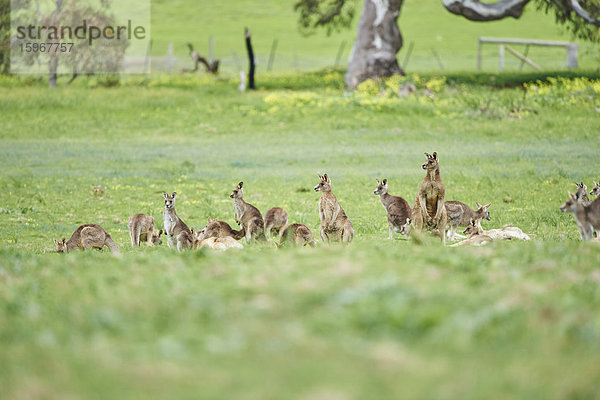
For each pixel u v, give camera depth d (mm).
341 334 12117
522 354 11062
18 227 35531
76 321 13414
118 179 47844
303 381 10391
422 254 19297
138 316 13625
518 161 51562
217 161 54219
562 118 64688
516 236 28828
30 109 71375
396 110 69125
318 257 18656
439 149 57031
